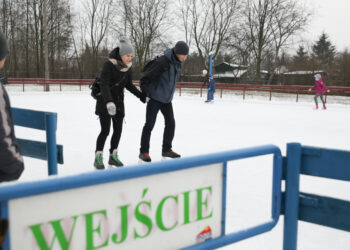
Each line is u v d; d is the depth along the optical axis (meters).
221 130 7.01
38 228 0.92
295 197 1.54
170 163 1.17
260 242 2.19
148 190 1.14
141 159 3.85
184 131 6.78
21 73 35.94
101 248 1.05
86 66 42.03
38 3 37.75
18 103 12.23
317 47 57.12
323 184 3.44
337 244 2.18
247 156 1.42
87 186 1.00
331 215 1.49
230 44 36.28
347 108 12.90
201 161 1.25
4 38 1.40
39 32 39.53
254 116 9.77
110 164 3.64
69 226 0.98
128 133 6.32
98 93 3.38
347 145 5.61
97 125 7.30
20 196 0.87
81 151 4.75
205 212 1.33
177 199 1.23
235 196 2.99
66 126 7.09
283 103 14.95
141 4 36.22
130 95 19.11
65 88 23.16
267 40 35.53
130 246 1.12
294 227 1.57
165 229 1.21
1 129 1.37
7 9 38.09
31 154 2.80
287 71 36.94
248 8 35.00
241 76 38.88
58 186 0.93
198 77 36.53
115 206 1.07
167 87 3.67
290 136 6.43
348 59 31.64
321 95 12.51
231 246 2.12
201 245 1.30
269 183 3.35
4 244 0.87
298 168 1.52
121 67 3.26
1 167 1.41
